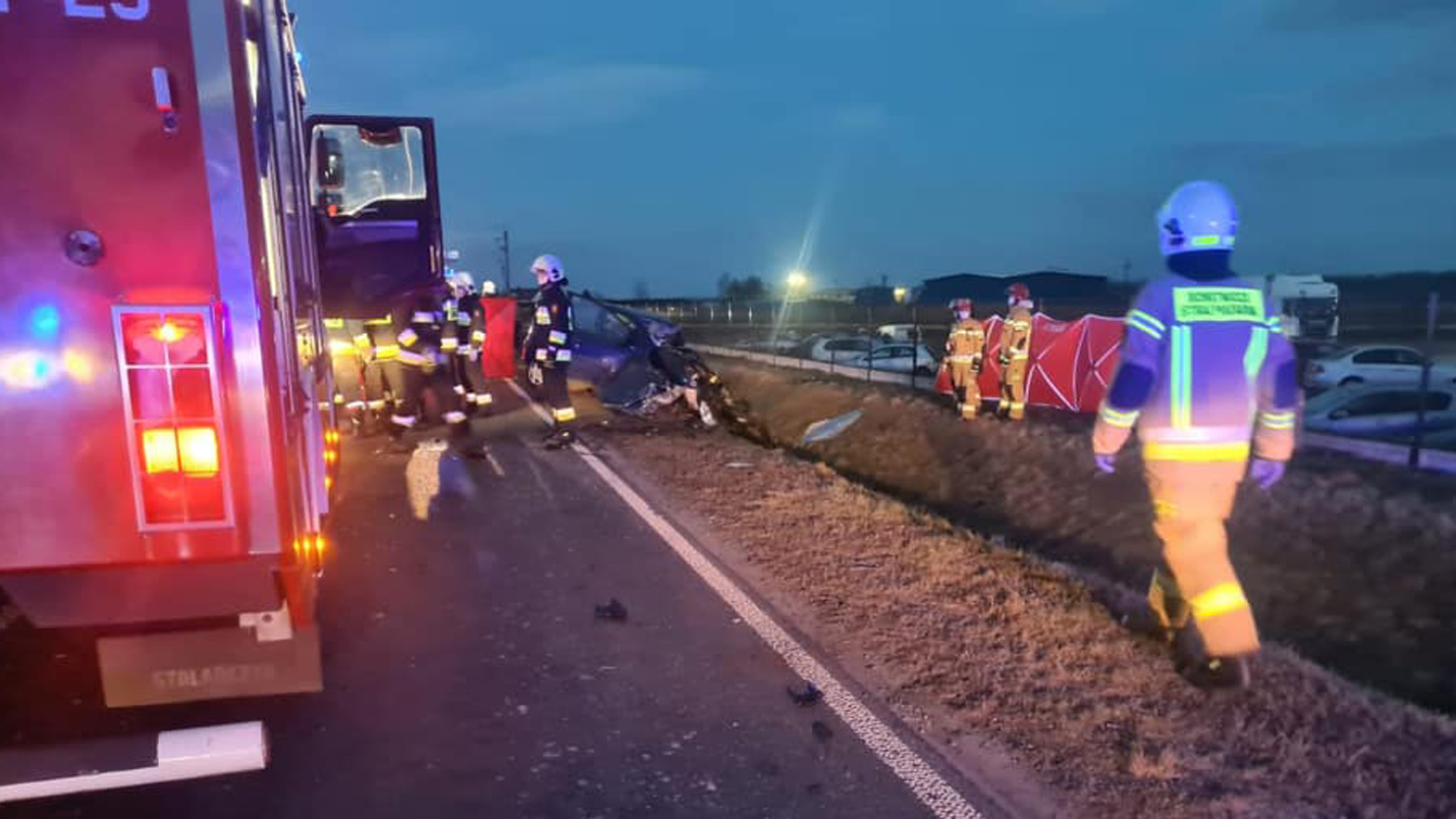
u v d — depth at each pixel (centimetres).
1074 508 963
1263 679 422
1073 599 544
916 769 362
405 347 1013
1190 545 392
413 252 969
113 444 264
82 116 253
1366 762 354
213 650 295
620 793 344
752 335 3491
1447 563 660
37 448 260
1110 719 396
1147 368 373
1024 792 345
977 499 1076
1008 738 383
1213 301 369
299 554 297
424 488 815
